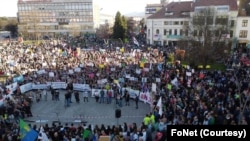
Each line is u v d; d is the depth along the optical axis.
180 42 44.12
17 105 21.50
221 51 40.91
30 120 21.36
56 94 26.47
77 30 118.38
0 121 17.62
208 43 40.28
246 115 15.15
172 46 65.44
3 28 123.75
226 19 47.22
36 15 118.00
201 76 25.70
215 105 16.94
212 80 24.52
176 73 27.88
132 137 13.55
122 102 25.38
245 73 27.22
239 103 17.25
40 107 24.56
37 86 29.69
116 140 13.34
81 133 14.24
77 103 25.55
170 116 16.62
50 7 117.56
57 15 118.38
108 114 22.39
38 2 117.12
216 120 14.29
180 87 22.14
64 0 116.94
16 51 46.56
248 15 58.28
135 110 23.16
